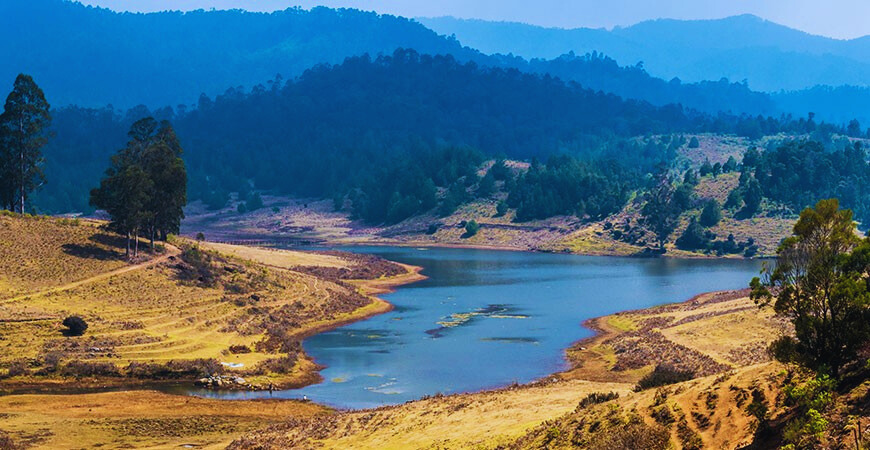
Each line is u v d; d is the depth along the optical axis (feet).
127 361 281.95
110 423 216.13
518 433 153.48
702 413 124.26
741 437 112.68
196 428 213.87
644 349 294.05
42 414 224.94
